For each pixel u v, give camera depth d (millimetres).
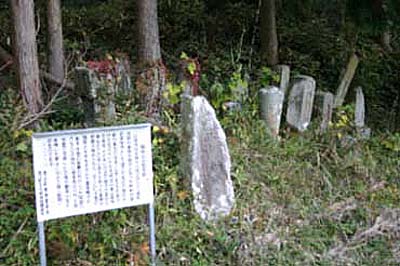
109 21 9766
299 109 5191
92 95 4379
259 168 4516
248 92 5250
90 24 9633
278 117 5004
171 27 9516
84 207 3289
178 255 3645
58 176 3209
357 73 8617
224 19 9961
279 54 9172
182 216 3879
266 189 4375
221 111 4891
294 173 4648
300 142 5027
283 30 9875
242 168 4418
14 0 5016
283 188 4449
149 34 6305
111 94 4418
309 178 4684
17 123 4227
